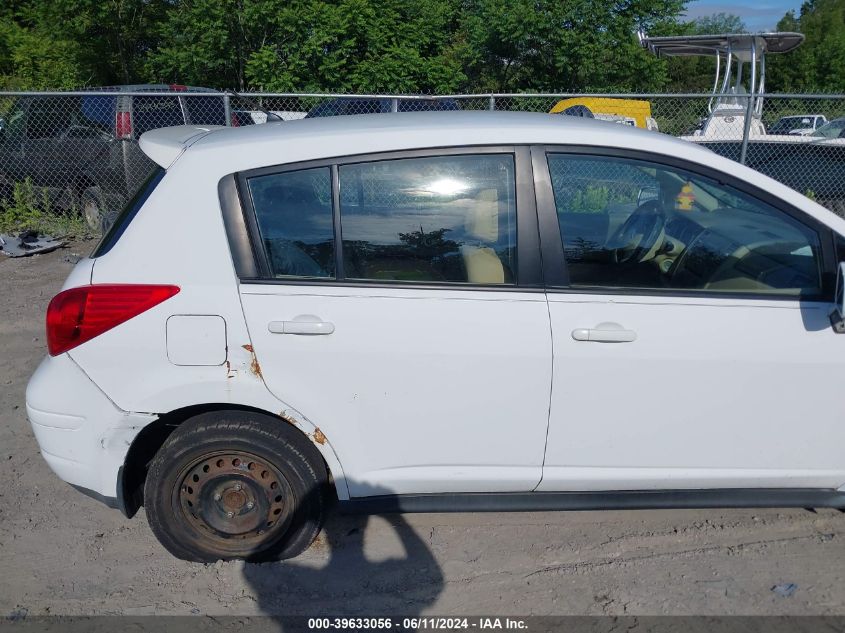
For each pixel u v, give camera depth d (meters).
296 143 2.97
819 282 3.04
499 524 3.48
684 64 36.41
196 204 2.93
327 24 17.52
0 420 4.60
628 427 2.99
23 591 3.02
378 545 3.31
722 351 2.94
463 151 2.98
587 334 2.89
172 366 2.89
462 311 2.90
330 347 2.88
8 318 6.49
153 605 2.93
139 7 20.59
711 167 3.06
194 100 9.61
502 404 2.95
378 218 2.97
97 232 9.44
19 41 20.84
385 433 2.96
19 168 9.70
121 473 3.01
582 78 20.62
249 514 3.08
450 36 21.77
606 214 3.04
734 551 3.25
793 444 3.06
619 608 2.90
